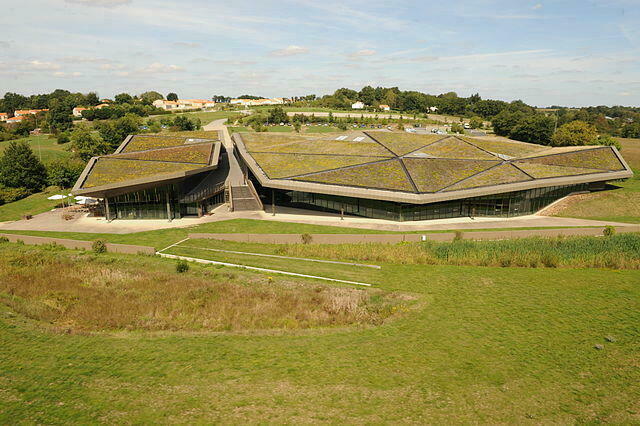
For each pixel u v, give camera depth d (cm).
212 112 19862
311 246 4175
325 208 5622
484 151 6291
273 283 3278
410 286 3266
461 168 5491
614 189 6178
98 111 16150
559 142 10150
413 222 5103
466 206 5384
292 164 5719
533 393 1838
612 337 2367
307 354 2192
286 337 2420
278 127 14975
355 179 5053
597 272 3581
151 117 17238
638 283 3297
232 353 2202
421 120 17875
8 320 2564
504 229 4762
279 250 4125
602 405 1748
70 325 2598
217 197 6059
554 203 5716
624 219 5241
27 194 7256
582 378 1959
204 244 4341
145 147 6862
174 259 3897
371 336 2427
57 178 7106
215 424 1593
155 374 1970
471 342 2338
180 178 5069
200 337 2422
